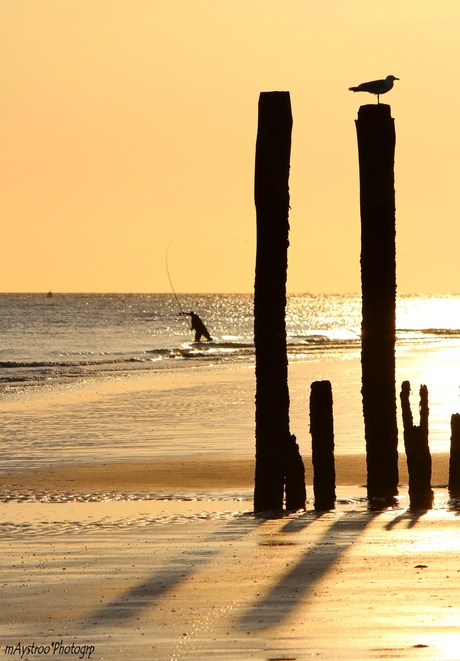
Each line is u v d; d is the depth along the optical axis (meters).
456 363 151.88
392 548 36.31
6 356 195.12
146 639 25.98
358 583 31.03
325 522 42.03
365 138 44.16
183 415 89.94
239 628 26.69
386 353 45.69
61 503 48.62
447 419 79.94
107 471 58.75
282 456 45.84
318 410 45.62
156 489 52.72
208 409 95.06
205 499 49.62
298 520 42.66
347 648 24.81
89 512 45.94
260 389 45.62
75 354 199.75
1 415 91.81
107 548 37.22
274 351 45.19
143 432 77.69
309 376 131.50
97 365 171.50
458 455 49.41
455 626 26.45
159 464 61.16
